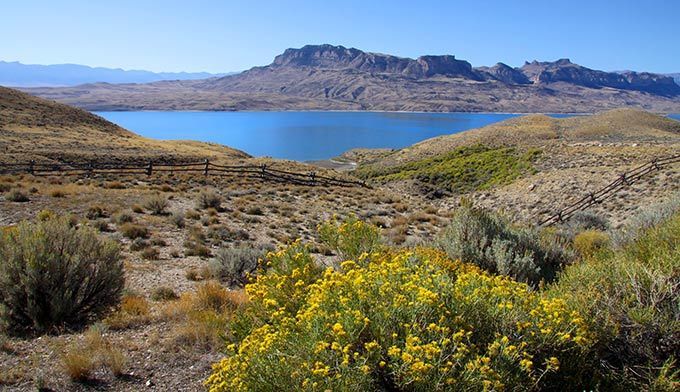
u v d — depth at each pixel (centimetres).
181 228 1619
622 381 335
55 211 1647
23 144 5069
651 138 7494
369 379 290
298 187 3328
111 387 471
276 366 303
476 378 277
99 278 715
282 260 526
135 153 5488
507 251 714
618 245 849
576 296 407
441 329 308
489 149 7706
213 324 602
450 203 4288
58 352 545
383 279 366
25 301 645
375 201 3044
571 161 4988
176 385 475
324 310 341
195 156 5844
